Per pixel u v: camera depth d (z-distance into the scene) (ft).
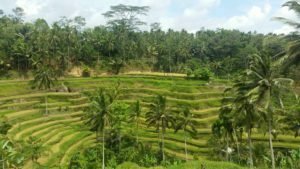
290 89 151.53
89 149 276.62
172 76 486.79
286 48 98.73
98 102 243.81
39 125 322.96
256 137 309.01
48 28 510.99
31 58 445.37
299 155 244.42
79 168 241.14
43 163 242.99
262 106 180.34
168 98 400.67
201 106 380.58
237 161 275.39
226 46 629.92
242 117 188.14
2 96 375.25
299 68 106.01
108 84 437.99
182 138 321.11
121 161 265.95
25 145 242.58
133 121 334.24
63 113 364.38
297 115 244.22
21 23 572.10
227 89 191.01
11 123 308.19
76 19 574.56
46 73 365.81
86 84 435.12
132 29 601.21
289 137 306.14
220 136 265.54
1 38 481.87
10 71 451.94
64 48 492.13
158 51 554.87
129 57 544.62
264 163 259.19
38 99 383.86
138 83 443.73
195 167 185.98
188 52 585.22
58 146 282.77
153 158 268.41
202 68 488.44
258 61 154.92
